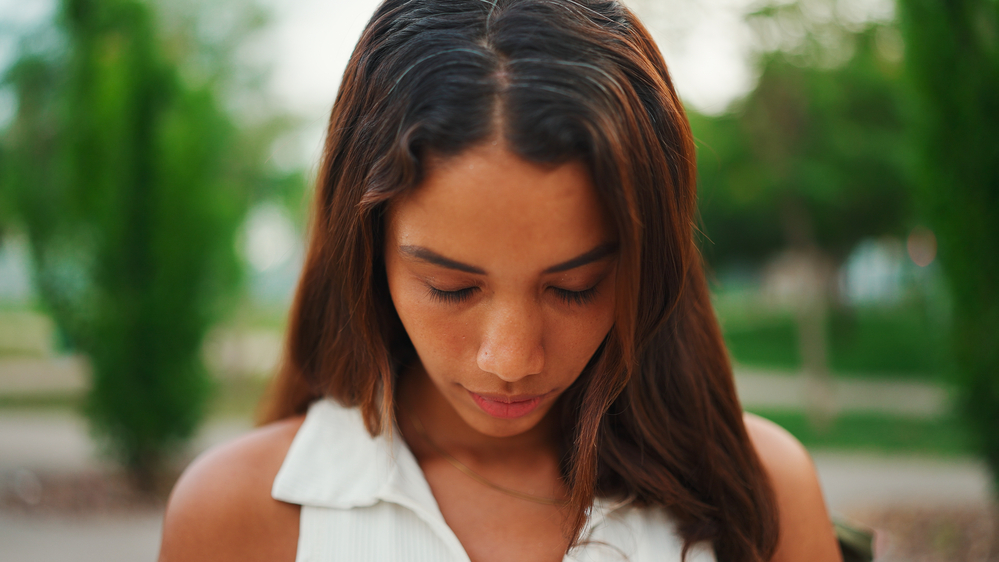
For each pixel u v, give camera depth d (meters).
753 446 0.78
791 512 0.79
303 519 0.69
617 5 0.67
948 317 4.30
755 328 18.59
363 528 0.68
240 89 8.48
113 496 4.79
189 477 0.72
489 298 0.58
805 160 8.02
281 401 0.88
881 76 7.04
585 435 0.67
